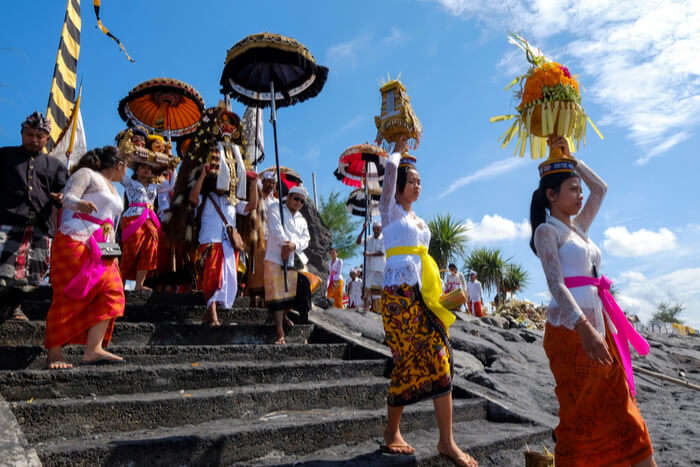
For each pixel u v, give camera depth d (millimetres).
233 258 4914
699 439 4086
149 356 3799
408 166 3283
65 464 2285
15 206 3807
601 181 2928
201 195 4980
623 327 2549
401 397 2936
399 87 3418
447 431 2920
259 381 3820
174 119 7555
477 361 6379
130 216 5586
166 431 2934
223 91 5715
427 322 2953
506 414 4164
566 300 2438
